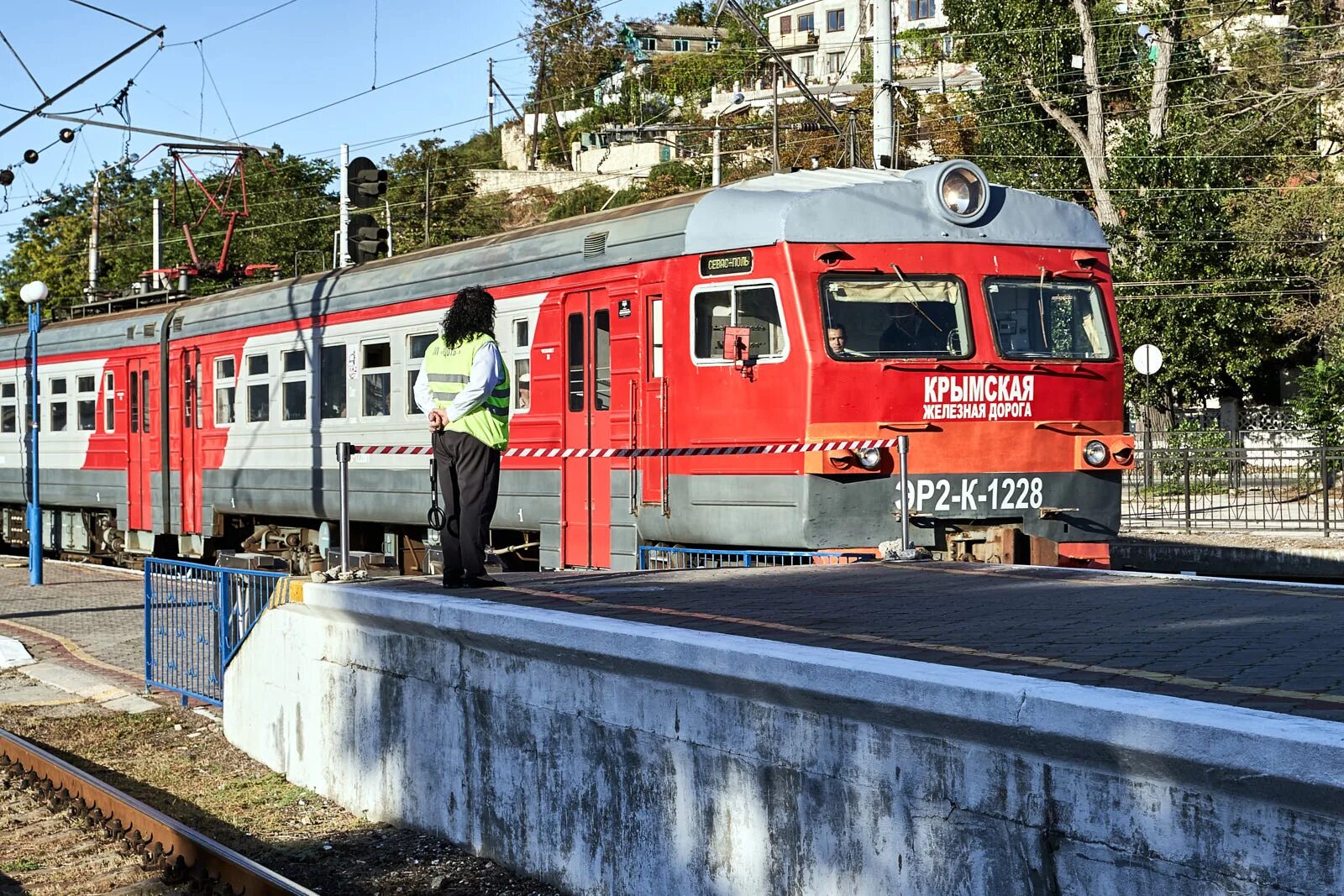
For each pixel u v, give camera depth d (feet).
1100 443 36.55
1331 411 73.56
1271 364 111.86
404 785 22.82
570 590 23.02
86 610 48.88
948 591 22.35
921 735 13.97
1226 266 99.14
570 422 40.52
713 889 16.67
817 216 34.47
